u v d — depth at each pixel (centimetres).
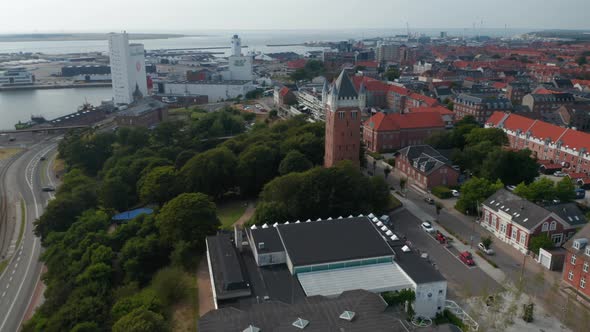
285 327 6725
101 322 8631
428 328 6906
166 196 14850
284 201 12281
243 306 7850
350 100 14538
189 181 14825
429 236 11838
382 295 8338
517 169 15075
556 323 8281
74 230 12500
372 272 8944
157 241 10950
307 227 10081
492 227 12094
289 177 12494
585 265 8981
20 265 12725
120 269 10619
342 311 7144
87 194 15025
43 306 9844
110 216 14488
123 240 11831
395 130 19688
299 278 8725
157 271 10456
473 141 17412
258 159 15425
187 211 10956
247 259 9500
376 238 9744
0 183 19125
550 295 9138
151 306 8425
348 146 14950
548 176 16888
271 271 9038
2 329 10112
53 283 10475
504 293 9169
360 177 12781
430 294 8462
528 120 19688
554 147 17838
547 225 10744
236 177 15288
